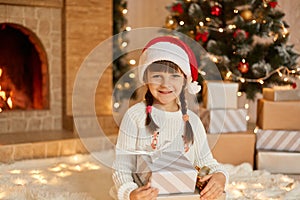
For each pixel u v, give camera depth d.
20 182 1.86
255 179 1.94
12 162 2.29
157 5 3.80
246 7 2.97
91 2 3.02
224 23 2.76
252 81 2.70
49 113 3.06
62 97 3.09
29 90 3.21
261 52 2.66
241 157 2.17
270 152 2.15
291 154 2.13
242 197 1.68
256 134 2.21
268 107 2.18
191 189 1.32
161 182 1.29
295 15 3.19
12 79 3.13
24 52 3.18
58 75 3.08
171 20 2.81
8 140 2.56
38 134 2.82
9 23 2.89
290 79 2.74
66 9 2.96
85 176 1.97
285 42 2.70
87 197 1.62
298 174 2.15
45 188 1.76
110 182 1.84
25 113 2.97
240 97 2.68
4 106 3.03
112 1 3.23
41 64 3.10
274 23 2.65
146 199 1.26
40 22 2.96
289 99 2.21
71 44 2.99
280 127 2.19
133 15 3.84
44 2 2.91
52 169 2.12
